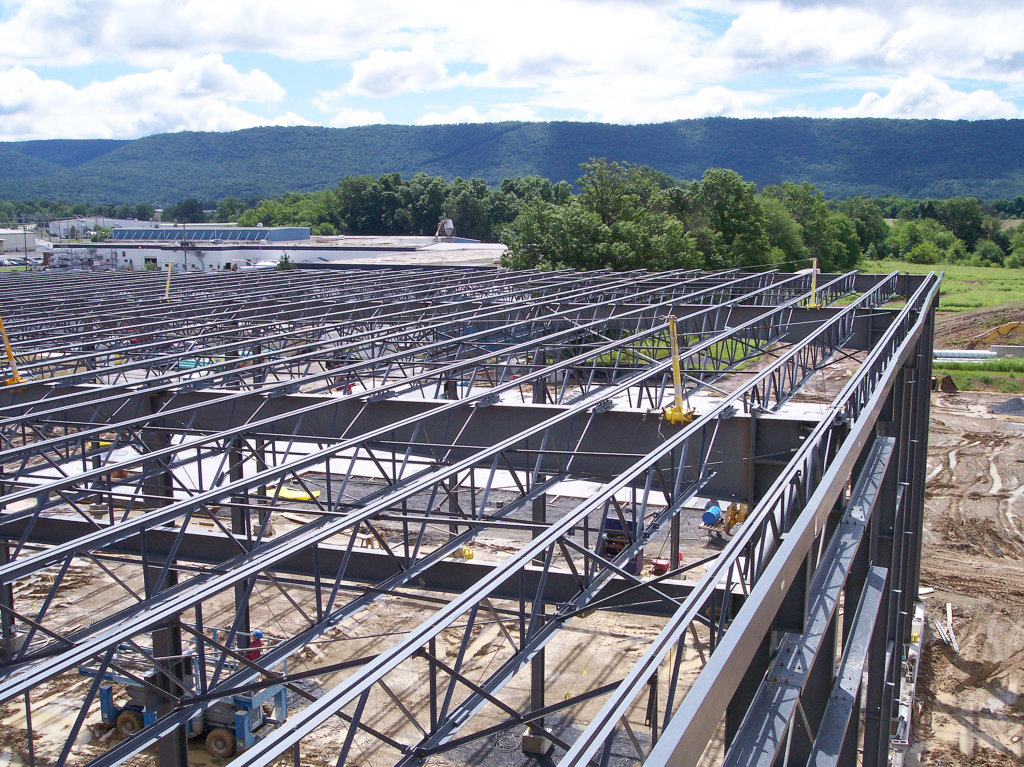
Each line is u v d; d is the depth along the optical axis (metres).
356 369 22.56
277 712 19.66
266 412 19.72
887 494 18.08
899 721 20.34
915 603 26.56
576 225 71.56
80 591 27.12
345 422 19.25
